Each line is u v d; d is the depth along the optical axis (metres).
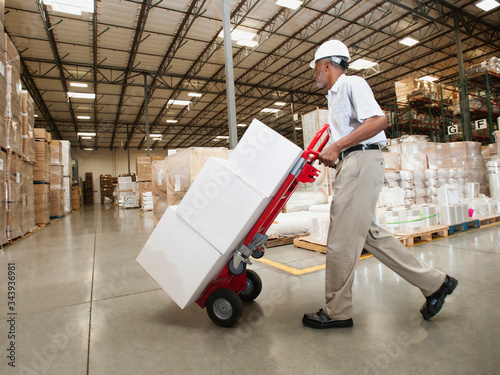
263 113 21.59
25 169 5.64
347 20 11.08
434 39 13.09
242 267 1.66
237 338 1.53
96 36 10.55
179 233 1.68
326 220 3.50
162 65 13.50
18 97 4.97
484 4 10.05
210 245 1.59
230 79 4.50
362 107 1.50
